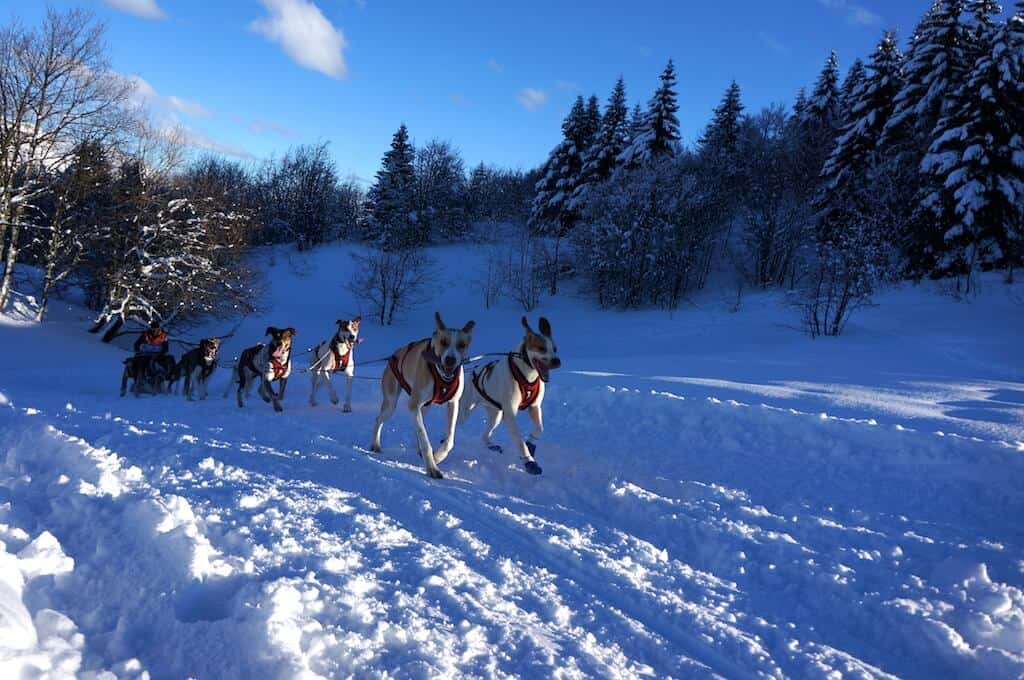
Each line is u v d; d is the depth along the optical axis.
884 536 5.86
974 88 33.53
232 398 13.48
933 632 4.27
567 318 44.88
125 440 7.51
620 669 3.62
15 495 5.11
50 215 30.89
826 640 4.32
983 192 32.81
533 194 72.31
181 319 34.53
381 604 3.88
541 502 6.61
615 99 54.03
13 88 26.42
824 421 8.94
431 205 64.00
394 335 44.34
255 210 40.50
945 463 7.49
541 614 4.16
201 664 3.09
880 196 38.50
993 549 5.57
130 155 30.17
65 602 3.56
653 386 12.67
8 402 10.09
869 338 28.62
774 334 32.34
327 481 6.62
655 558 5.31
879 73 42.38
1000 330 27.61
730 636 4.16
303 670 2.99
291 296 51.56
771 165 46.75
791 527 6.07
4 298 28.48
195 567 3.84
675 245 43.34
